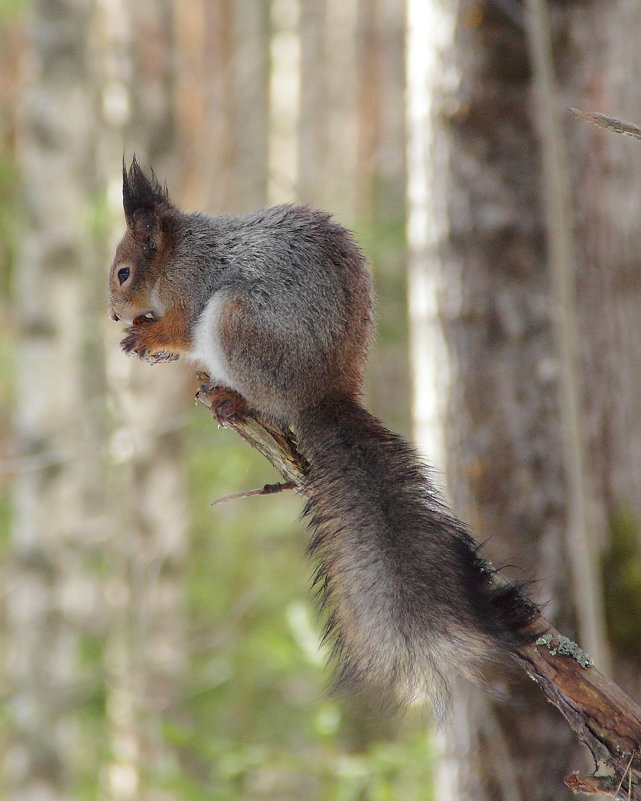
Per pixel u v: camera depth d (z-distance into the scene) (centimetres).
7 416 2584
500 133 1123
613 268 1112
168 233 1050
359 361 962
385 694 701
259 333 949
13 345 2362
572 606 1105
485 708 1084
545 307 1122
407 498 796
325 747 1597
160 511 2072
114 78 2202
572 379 966
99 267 2130
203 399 971
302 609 1539
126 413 1861
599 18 1109
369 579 741
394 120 3338
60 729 1936
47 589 2023
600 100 1110
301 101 3328
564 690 680
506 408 1124
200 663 2209
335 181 3338
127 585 1955
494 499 1125
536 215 1121
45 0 2120
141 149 2173
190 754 1811
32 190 2112
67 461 2038
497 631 692
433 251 1157
